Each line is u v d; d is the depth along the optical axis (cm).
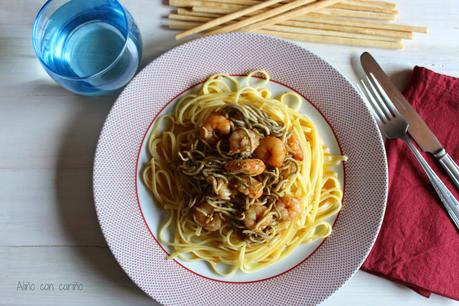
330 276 46
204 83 50
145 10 53
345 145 49
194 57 49
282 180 46
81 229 49
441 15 53
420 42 53
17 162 50
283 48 48
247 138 45
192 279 47
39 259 49
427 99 50
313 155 50
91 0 48
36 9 52
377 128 47
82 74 50
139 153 48
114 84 48
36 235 49
